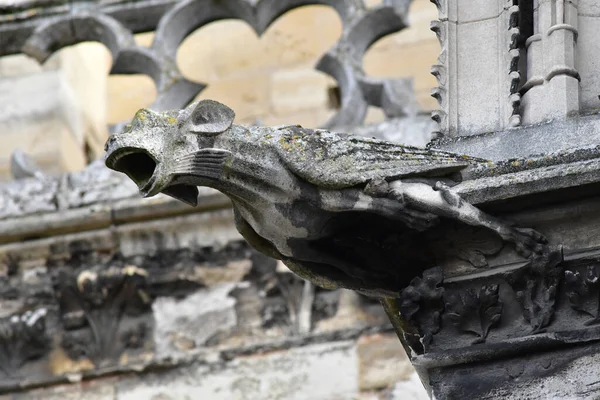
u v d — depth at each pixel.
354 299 13.56
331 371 13.42
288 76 16.67
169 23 14.57
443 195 8.89
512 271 8.93
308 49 16.72
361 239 9.13
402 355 13.38
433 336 9.00
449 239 9.02
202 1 14.55
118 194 13.88
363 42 14.40
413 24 16.56
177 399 13.54
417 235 9.04
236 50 16.77
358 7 14.45
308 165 8.95
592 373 8.74
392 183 8.93
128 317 13.82
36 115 16.34
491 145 9.07
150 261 13.81
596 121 9.01
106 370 13.70
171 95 14.38
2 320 13.84
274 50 16.73
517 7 9.25
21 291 13.93
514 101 9.16
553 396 8.76
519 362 8.87
